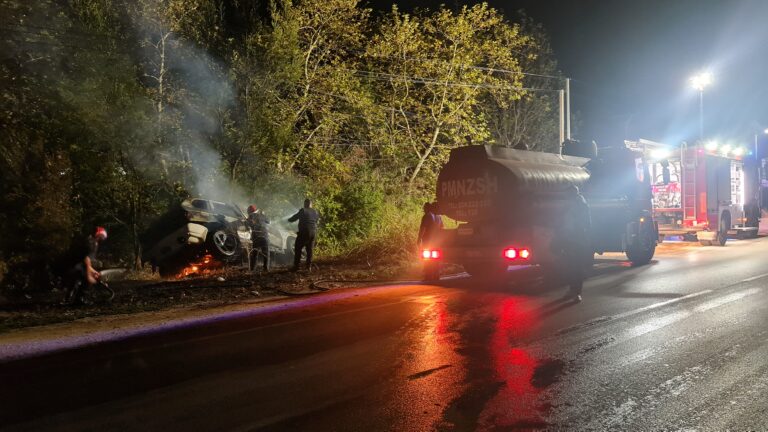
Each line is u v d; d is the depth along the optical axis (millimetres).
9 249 14219
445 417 4785
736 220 23281
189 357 6797
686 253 18703
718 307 9125
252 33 18891
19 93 14391
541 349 6852
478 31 28172
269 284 12766
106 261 17062
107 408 5121
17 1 13812
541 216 11758
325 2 23203
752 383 5461
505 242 11734
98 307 10492
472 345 7094
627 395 5219
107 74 15781
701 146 20312
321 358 6625
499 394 5312
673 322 8102
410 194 23891
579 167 14367
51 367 6523
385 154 25922
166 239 16047
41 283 14523
